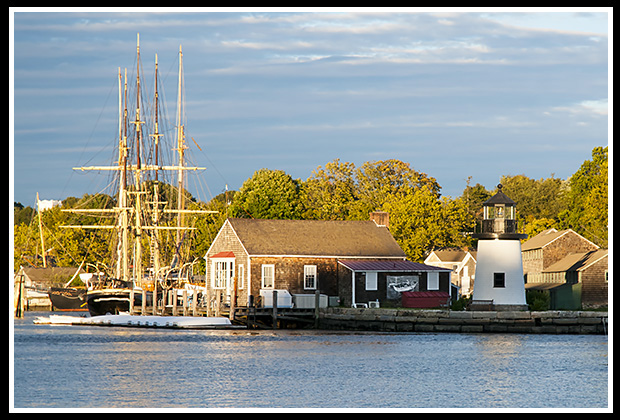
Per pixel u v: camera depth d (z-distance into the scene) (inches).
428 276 5920.3
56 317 6240.2
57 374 3535.9
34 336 5064.0
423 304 5743.1
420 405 2977.4
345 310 5339.6
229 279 6003.9
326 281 5954.7
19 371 3617.1
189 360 3939.5
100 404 2945.4
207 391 3184.1
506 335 4970.5
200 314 5964.6
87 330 5511.8
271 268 5846.5
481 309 5319.9
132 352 4227.4
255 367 3732.8
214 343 4621.1
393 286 5851.4
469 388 3272.6
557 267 7076.8
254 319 5561.0
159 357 4042.8
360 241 6146.7
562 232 7514.8
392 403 3002.0
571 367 3754.9
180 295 6806.1
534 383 3373.5
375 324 5221.5
